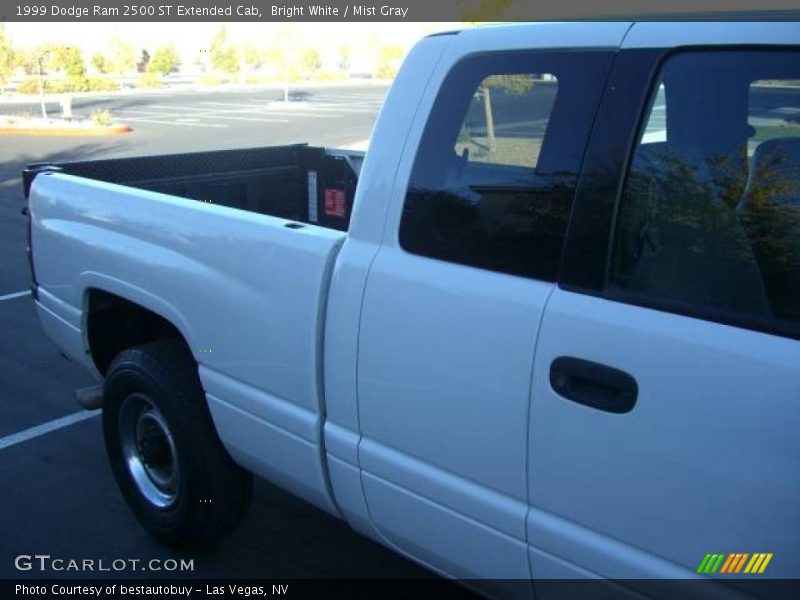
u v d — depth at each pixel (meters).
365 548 3.55
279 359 2.70
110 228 3.39
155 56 48.97
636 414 1.84
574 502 1.99
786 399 1.65
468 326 2.16
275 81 45.91
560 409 1.97
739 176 1.93
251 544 3.59
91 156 17.08
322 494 2.70
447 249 2.27
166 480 3.47
